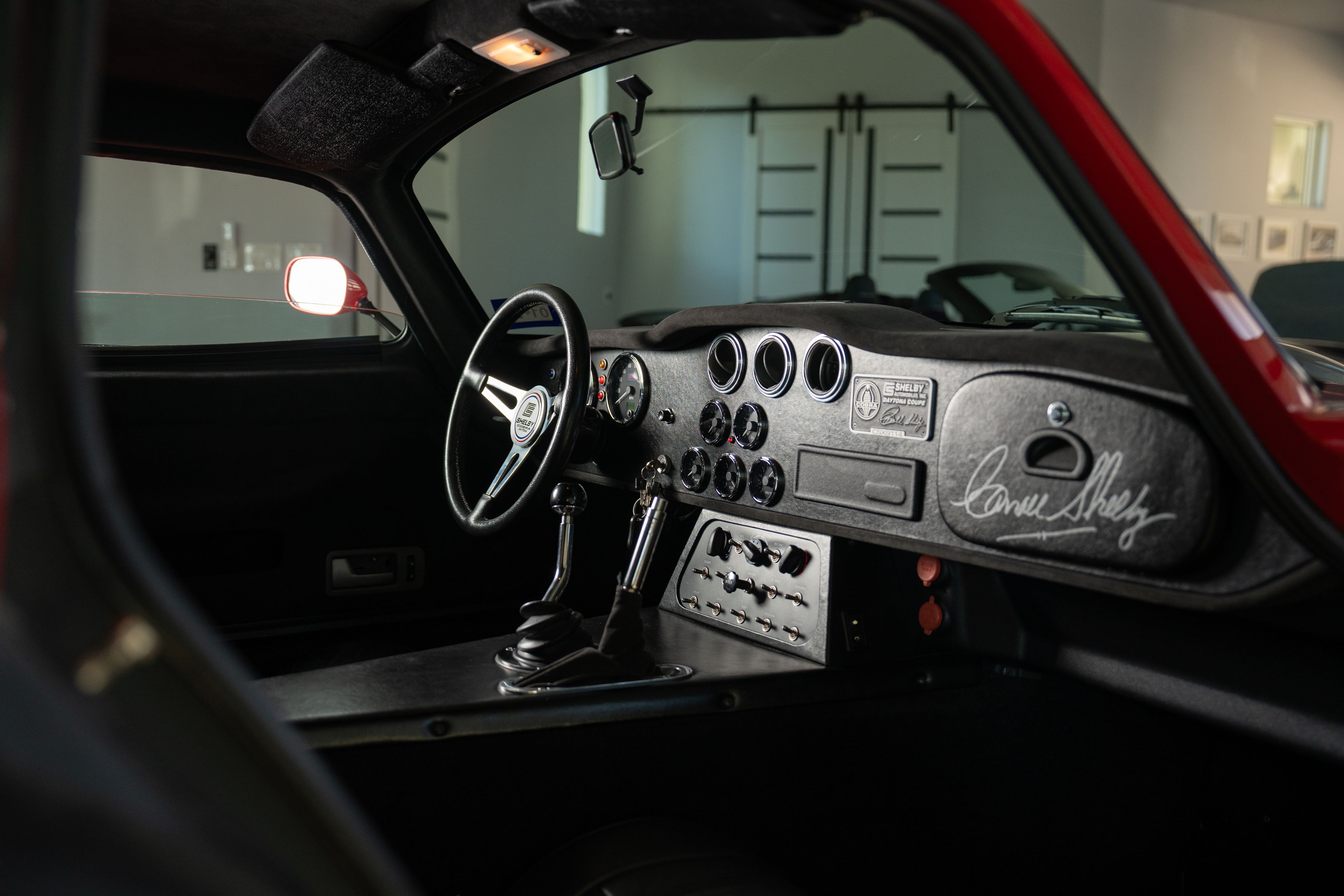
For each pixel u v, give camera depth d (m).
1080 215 0.70
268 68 1.60
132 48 1.53
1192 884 1.40
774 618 1.34
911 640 1.29
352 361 1.91
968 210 10.70
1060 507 0.98
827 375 1.30
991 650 1.27
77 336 0.33
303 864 0.33
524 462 1.47
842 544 1.27
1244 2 10.06
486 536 1.47
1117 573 0.95
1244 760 1.36
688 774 1.17
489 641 1.31
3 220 0.31
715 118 11.09
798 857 1.25
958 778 1.32
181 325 1.78
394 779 1.03
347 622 1.84
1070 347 0.97
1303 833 1.30
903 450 1.18
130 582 0.31
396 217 1.94
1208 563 0.87
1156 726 1.38
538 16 1.21
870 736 1.27
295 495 1.80
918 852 1.31
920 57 10.57
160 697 0.31
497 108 1.67
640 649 1.20
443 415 1.94
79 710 0.28
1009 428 1.04
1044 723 1.35
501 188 7.36
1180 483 0.87
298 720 1.00
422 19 1.39
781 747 1.22
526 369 1.98
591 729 1.12
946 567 1.29
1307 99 10.90
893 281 10.96
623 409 1.66
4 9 0.32
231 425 1.75
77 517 0.31
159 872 0.28
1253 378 0.71
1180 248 0.70
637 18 0.81
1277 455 0.72
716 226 11.23
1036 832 1.36
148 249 3.28
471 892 1.08
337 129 1.70
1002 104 0.70
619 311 11.47
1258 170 10.77
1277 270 2.33
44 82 0.32
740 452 1.42
